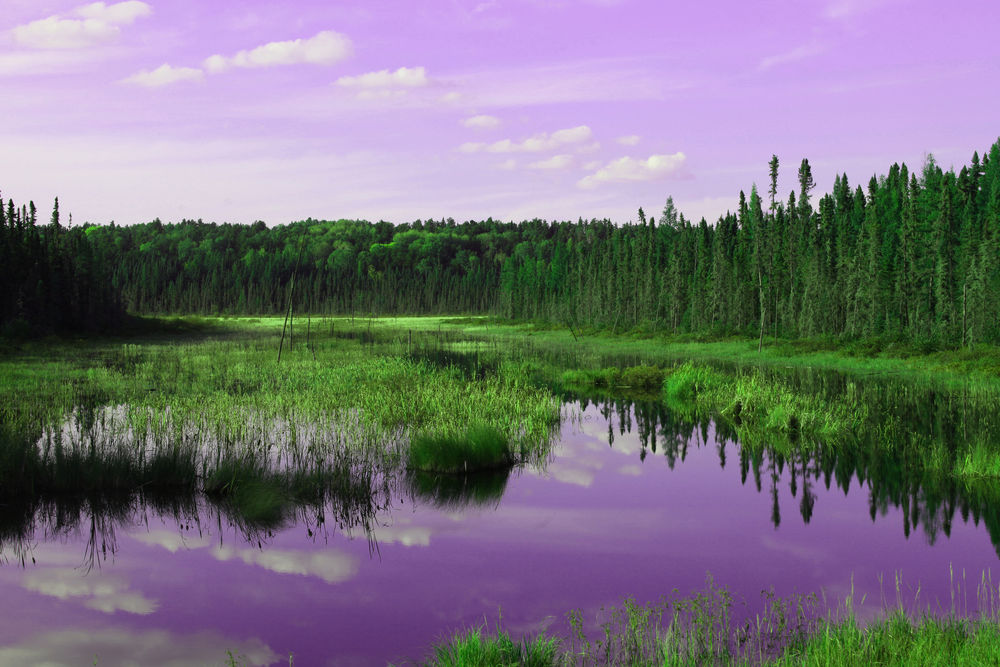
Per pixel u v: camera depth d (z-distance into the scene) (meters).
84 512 9.88
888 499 10.90
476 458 12.68
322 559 8.26
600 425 17.77
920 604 6.78
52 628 6.38
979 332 36.28
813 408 17.84
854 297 48.25
